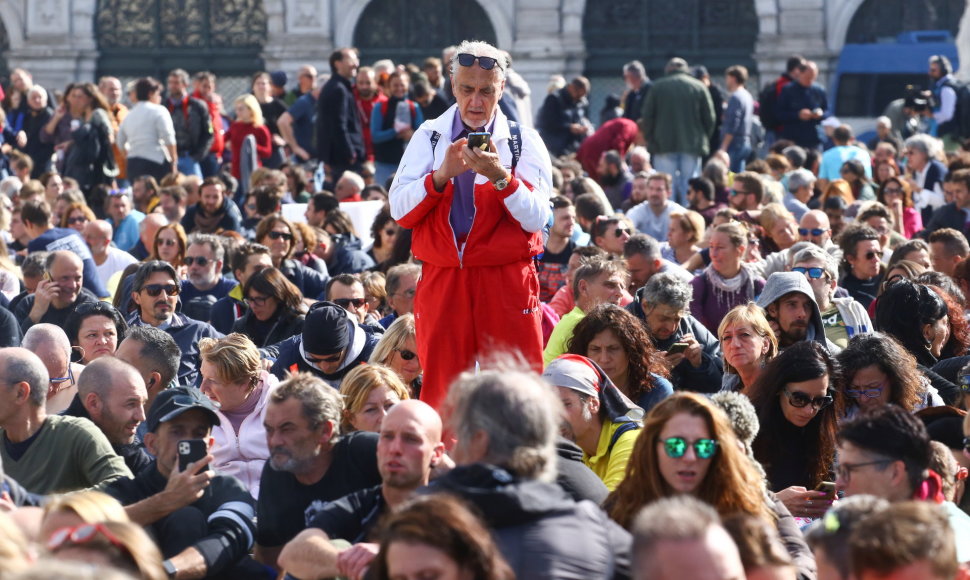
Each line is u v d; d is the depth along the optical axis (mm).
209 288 33250
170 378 23703
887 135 66500
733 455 15781
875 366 21250
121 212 45938
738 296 30672
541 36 91375
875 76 89438
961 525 16266
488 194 18438
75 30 91750
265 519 18359
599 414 19984
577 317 26391
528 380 13852
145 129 54781
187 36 92250
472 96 18406
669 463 15719
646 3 91312
